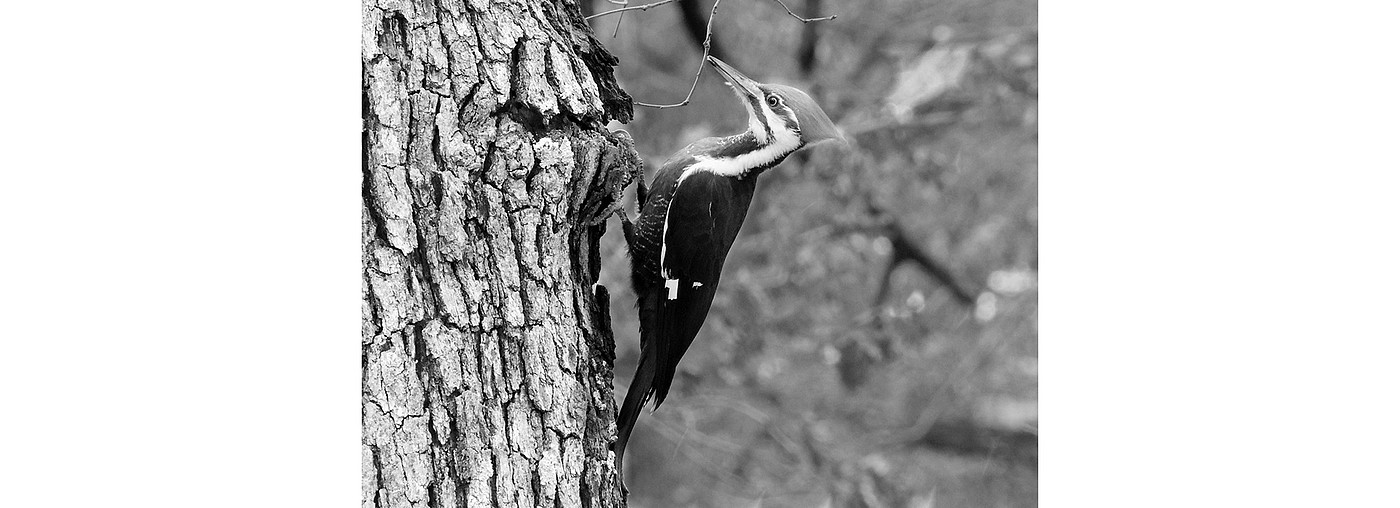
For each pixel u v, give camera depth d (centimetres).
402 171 547
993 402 623
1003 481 622
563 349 551
